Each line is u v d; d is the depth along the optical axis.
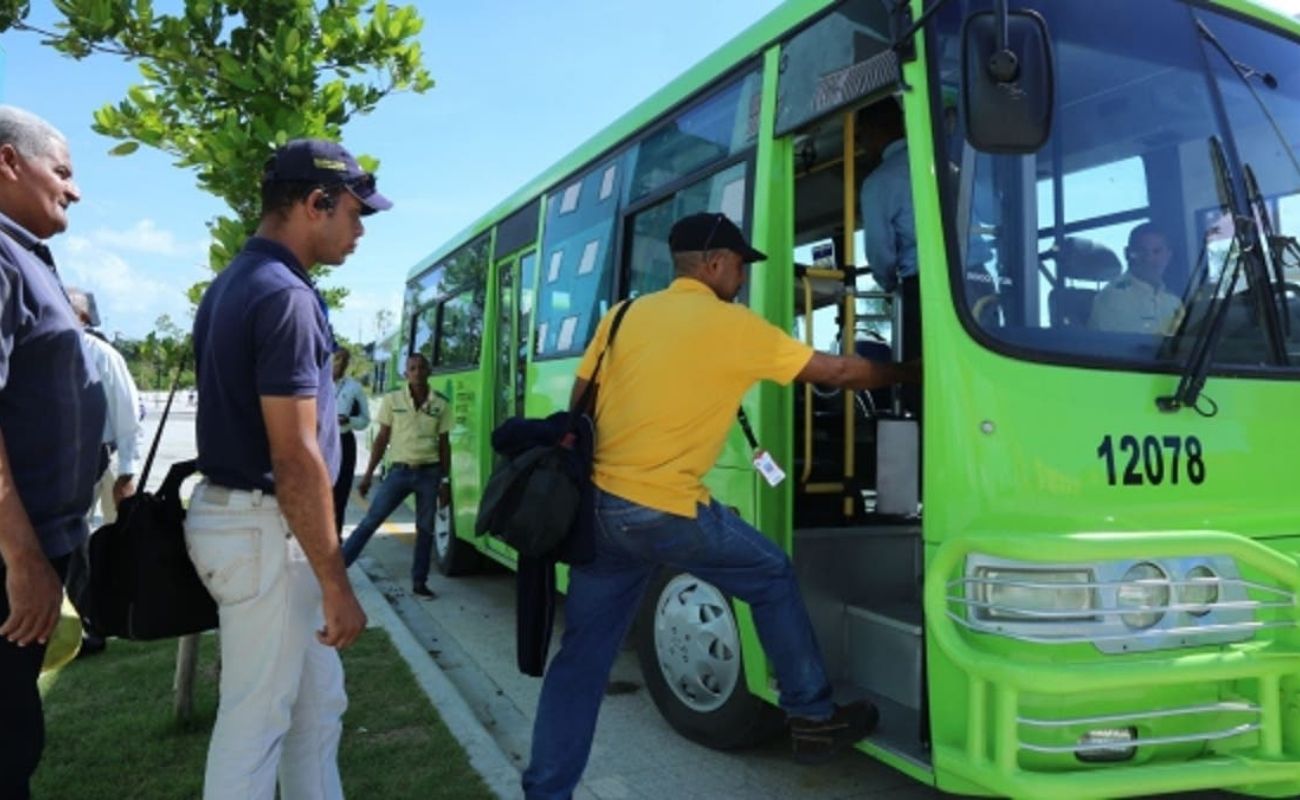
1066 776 2.81
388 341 17.09
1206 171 3.60
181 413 38.69
